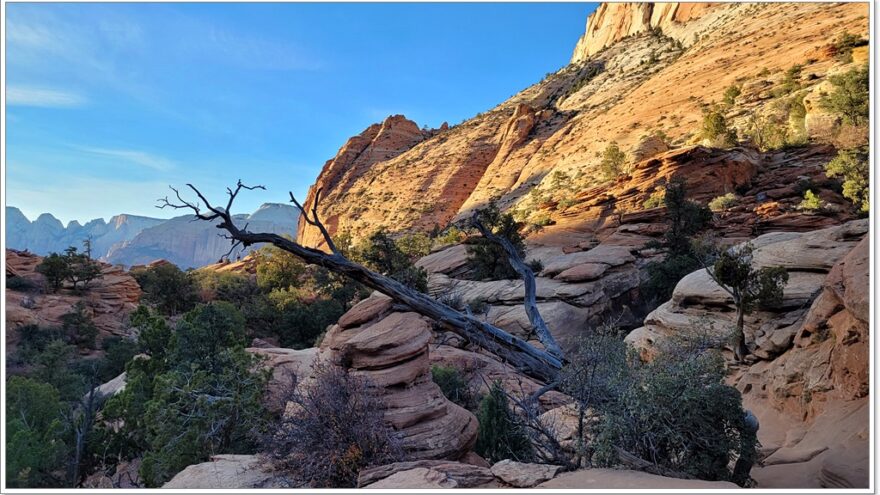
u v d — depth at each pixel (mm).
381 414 9383
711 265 21969
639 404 6977
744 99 78188
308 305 57969
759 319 17875
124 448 17609
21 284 58312
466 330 13797
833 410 10031
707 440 6770
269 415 13352
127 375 20766
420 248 69625
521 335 32531
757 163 52969
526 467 6930
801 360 12719
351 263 13586
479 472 7020
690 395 6805
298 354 22984
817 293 17219
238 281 73250
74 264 65062
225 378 14133
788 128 61094
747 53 96875
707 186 50188
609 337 8461
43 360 35188
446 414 10305
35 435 14820
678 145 74125
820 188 44156
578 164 91625
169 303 65688
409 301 13633
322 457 8836
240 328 37031
